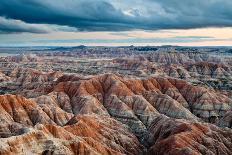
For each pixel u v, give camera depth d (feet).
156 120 578.25
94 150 390.63
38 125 385.70
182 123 504.43
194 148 434.30
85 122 490.90
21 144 340.80
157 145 453.99
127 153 465.88
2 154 321.11
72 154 359.66
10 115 542.57
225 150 452.35
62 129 401.49
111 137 484.33
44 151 351.46
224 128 507.71
